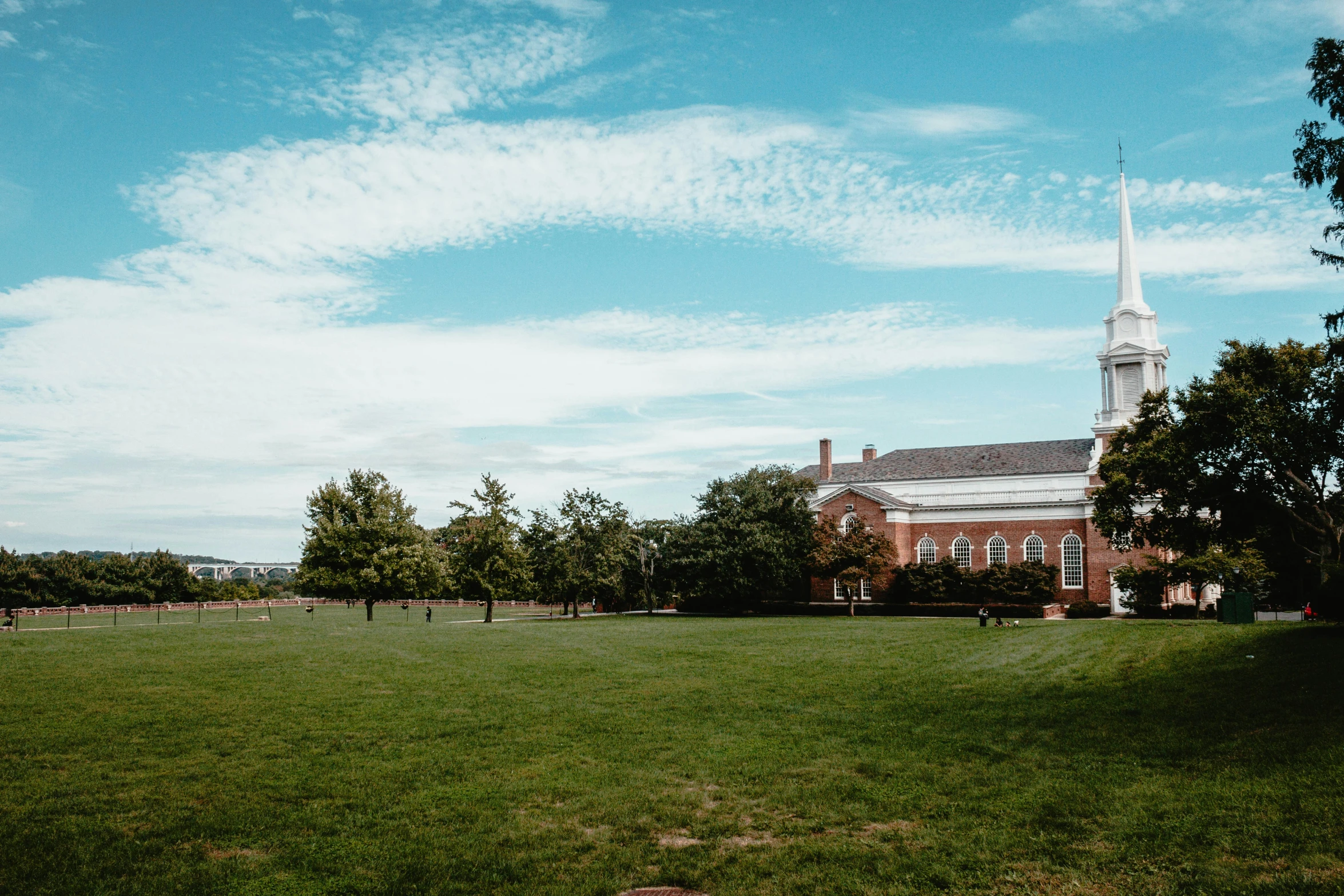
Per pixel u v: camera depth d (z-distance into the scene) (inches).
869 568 2893.7
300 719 837.2
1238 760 578.9
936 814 518.0
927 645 1477.6
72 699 945.5
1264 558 2086.6
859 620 2410.2
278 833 504.7
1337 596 1273.4
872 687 1010.7
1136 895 380.5
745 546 2888.8
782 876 427.8
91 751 703.7
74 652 1449.3
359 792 585.3
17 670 1202.6
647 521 3309.5
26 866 448.1
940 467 3580.2
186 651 1478.8
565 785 600.1
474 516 2812.5
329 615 3380.9
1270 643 1115.9
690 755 682.2
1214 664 1010.7
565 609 3083.2
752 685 1043.9
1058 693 932.6
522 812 545.3
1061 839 457.4
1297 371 1491.1
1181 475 1603.1
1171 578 2139.5
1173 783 542.3
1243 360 1556.3
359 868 449.1
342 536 2657.5
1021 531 3122.5
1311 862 392.2
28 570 4338.1
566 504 3009.4
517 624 2373.3
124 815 539.5
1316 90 812.0
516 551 2738.7
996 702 889.5
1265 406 1496.1
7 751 700.7
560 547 2945.4
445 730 783.1
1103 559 2945.4
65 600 4409.5
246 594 5821.9
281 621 2714.1
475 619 3034.0
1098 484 3105.3
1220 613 1658.5
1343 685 749.9
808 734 754.8
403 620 2866.6
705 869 440.5
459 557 2746.1
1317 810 455.8
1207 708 766.5
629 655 1396.4
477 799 569.9
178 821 524.4
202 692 998.4
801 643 1571.1
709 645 1553.9
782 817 529.0
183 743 729.6
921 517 3280.0
